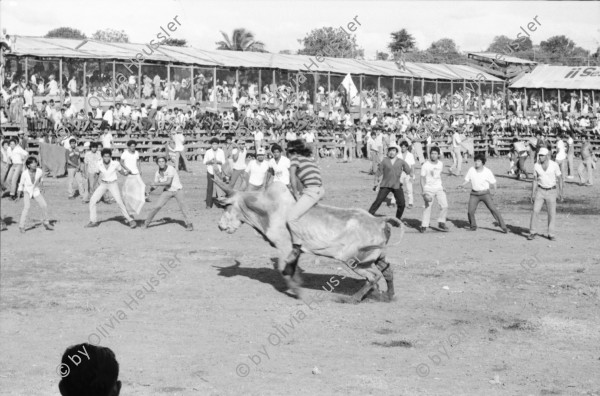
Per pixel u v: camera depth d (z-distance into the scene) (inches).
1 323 431.8
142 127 1459.2
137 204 767.1
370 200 1010.7
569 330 418.6
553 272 567.2
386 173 759.1
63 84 1433.3
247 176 807.7
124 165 764.0
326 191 1109.7
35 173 740.0
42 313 453.4
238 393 319.0
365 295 475.8
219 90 1672.0
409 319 439.5
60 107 1365.7
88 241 691.4
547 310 459.8
